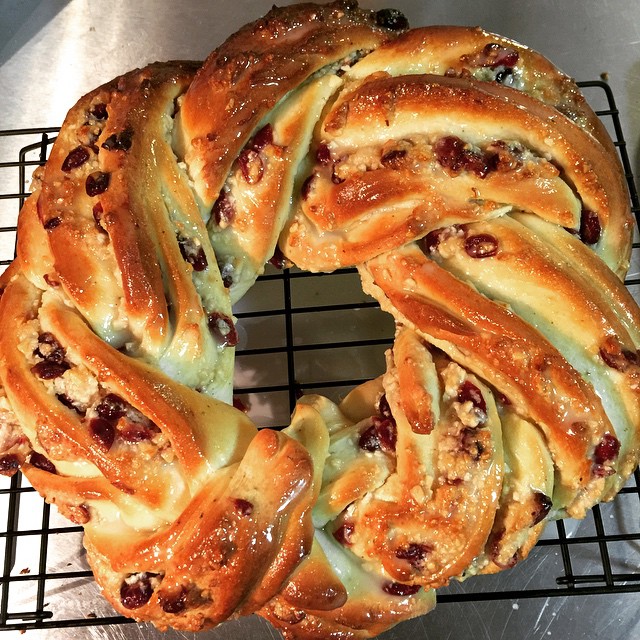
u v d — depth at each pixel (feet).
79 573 1.43
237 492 1.11
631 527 1.51
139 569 1.14
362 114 1.24
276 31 1.29
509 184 1.20
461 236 1.23
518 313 1.20
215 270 1.26
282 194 1.28
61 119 1.81
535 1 1.84
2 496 1.54
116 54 1.85
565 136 1.22
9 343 1.21
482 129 1.21
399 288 1.24
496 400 1.20
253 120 1.24
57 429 1.15
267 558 1.11
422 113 1.22
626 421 1.20
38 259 1.27
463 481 1.14
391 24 1.36
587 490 1.18
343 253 1.28
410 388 1.17
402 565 1.16
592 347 1.18
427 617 1.48
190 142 1.28
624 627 1.47
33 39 1.87
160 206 1.22
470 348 1.17
